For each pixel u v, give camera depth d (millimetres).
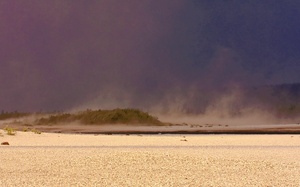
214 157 77625
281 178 59281
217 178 59156
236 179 58500
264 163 71438
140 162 71000
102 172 63281
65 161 73188
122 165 68625
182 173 62594
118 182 56406
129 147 99562
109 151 87500
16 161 74062
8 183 55594
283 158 78500
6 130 149750
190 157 76312
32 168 66812
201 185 54719
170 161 72000
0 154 83938
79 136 148750
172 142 119688
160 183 55844
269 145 107625
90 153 83688
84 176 60406
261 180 57875
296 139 133125
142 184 55219
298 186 54438
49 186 53875
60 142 119438
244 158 77500
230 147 100125
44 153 85438
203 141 124750
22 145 108312
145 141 124125
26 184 55031
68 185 54562
